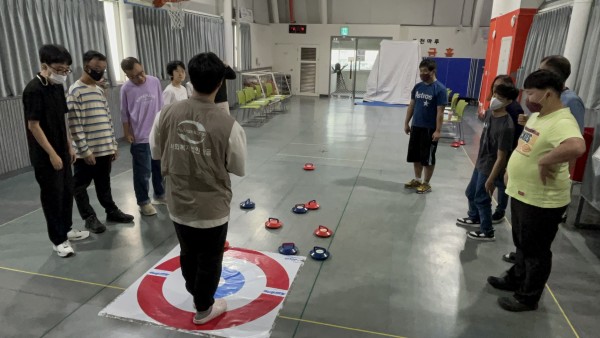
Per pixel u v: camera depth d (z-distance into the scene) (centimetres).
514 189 231
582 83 526
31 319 225
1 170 469
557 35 620
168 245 314
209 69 174
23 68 497
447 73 1236
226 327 221
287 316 233
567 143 197
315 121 884
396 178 497
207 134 178
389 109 1077
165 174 190
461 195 439
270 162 555
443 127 841
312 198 423
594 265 299
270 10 1355
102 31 628
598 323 234
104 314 230
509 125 278
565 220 374
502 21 877
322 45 1351
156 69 789
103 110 319
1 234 328
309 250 312
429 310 242
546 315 240
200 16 941
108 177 340
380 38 1313
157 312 233
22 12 491
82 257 293
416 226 359
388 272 283
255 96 925
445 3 1256
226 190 194
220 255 205
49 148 262
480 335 221
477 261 300
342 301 248
